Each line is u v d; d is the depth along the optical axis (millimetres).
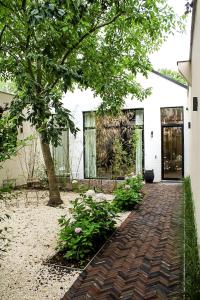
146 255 3266
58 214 5324
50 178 6148
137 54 6184
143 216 5012
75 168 10430
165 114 9680
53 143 3211
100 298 2416
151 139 9727
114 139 9031
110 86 6309
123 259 3182
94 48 5961
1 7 3342
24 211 5512
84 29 4723
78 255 3236
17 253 3457
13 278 2822
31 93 3008
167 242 3658
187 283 2227
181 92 9383
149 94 7680
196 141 3648
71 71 3027
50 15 2469
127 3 4801
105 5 4219
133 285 2605
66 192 7629
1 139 2217
